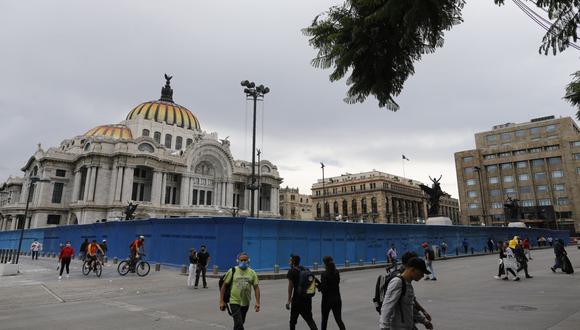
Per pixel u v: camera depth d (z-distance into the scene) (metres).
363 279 20.78
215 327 9.53
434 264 30.56
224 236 24.11
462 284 17.22
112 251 35.72
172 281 19.70
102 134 87.12
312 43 4.35
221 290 7.41
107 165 75.88
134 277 21.42
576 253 39.38
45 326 9.79
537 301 12.12
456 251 41.69
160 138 95.50
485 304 11.85
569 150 85.19
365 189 115.81
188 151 86.19
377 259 32.25
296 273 7.98
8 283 18.58
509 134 97.56
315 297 14.47
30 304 13.12
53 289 16.59
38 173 82.38
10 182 104.38
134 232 33.25
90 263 22.09
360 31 3.97
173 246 28.17
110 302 13.50
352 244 30.44
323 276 8.05
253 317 10.72
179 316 10.91
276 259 25.16
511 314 10.20
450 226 42.75
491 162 95.19
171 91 116.75
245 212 90.75
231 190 92.69
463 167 99.19
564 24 3.99
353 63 4.31
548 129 91.69
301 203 142.38
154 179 78.81
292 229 26.45
